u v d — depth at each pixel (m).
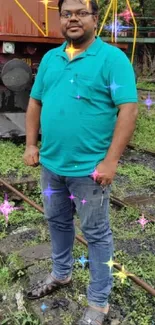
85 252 3.24
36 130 2.56
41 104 2.50
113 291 2.83
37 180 4.54
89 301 2.45
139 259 3.23
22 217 4.00
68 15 2.11
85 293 2.79
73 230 2.65
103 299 2.42
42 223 3.88
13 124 5.99
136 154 6.20
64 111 2.16
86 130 2.17
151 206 4.37
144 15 14.61
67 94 2.15
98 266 2.37
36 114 2.52
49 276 2.79
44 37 5.74
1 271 3.07
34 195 4.47
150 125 7.88
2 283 2.96
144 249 3.42
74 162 2.24
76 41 2.14
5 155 5.29
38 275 2.96
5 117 5.95
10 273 3.04
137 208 4.16
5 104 5.94
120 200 4.29
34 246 3.36
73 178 2.27
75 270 3.03
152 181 5.04
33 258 3.17
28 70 5.50
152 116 8.67
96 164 2.22
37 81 2.44
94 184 2.24
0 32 5.75
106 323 2.55
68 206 2.51
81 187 2.27
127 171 5.28
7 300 2.83
